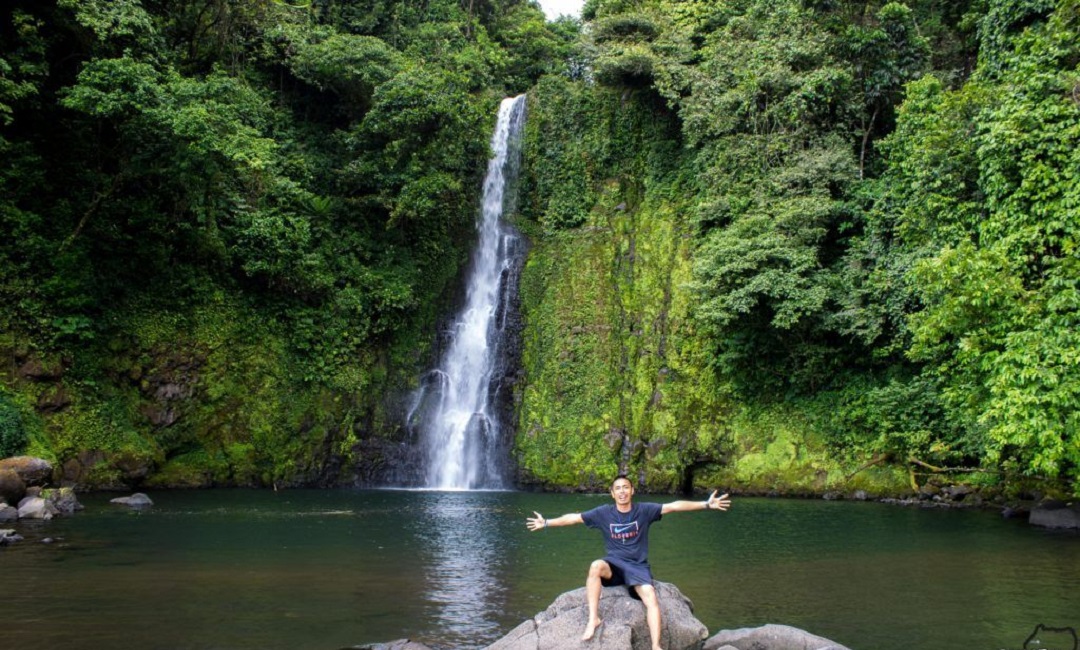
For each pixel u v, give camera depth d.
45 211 21.02
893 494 21.75
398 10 35.53
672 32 31.05
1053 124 15.39
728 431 24.41
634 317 27.78
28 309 19.88
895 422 22.09
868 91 24.88
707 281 24.22
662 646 6.98
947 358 19.19
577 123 31.86
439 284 29.52
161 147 21.06
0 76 19.12
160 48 22.64
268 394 24.64
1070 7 15.88
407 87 27.39
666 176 29.73
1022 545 14.19
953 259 15.13
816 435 23.50
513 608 9.38
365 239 28.42
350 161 28.48
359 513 18.23
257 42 29.62
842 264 23.97
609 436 25.72
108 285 22.14
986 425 16.91
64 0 19.28
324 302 26.44
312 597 9.77
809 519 17.77
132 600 9.38
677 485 24.50
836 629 8.58
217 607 9.18
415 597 9.88
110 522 15.59
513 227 31.62
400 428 26.84
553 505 20.52
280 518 17.03
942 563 12.40
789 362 24.52
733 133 26.83
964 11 25.53
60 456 19.83
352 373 26.23
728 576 11.38
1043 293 14.70
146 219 22.81
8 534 13.18
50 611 8.79
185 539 13.84
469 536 14.95
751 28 28.81
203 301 24.06
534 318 29.08
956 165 18.38
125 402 21.98
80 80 19.42
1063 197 15.05
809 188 24.36
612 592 7.31
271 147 24.09
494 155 31.05
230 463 23.83
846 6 25.78
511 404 27.91
